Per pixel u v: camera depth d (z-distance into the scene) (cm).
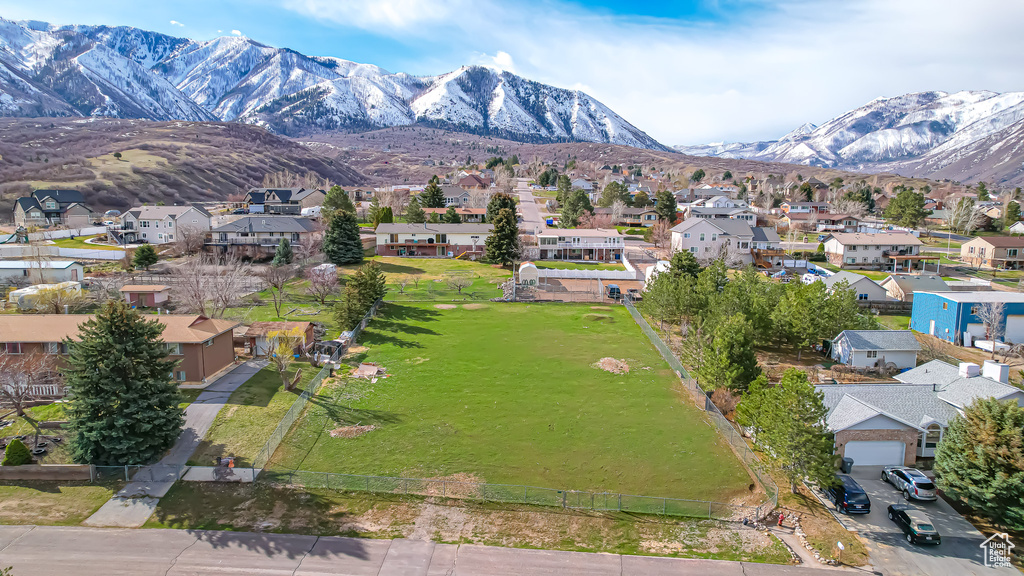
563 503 3153
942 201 19762
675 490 3319
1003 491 2920
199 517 2986
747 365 4356
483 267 9681
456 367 5178
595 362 5353
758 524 3045
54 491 3158
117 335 3406
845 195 17900
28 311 6200
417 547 2812
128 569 2602
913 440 3641
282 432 3784
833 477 3169
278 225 9944
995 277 9494
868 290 7488
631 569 2688
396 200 14688
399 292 7856
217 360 4694
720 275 7050
